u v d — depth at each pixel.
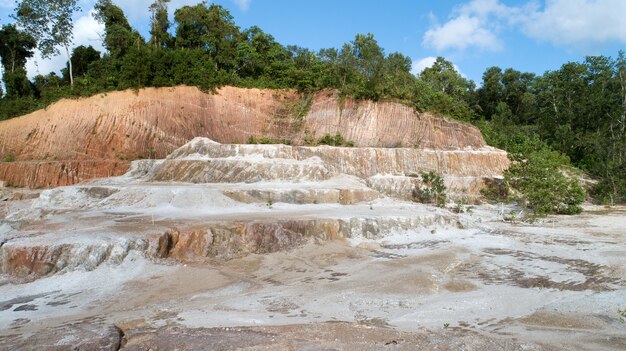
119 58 55.81
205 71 51.50
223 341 10.77
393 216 25.81
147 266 18.19
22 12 54.97
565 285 16.25
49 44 56.94
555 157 48.41
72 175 41.44
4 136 46.75
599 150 56.34
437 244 23.47
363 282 16.89
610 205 43.72
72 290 16.03
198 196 28.69
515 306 14.18
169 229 20.53
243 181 35.41
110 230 20.59
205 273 17.91
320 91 53.38
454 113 54.53
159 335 11.32
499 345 10.76
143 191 29.91
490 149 51.72
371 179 40.47
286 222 22.58
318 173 36.94
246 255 20.53
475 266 19.06
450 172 45.25
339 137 47.91
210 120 49.16
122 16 62.06
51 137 45.81
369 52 57.72
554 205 36.75
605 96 66.56
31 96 55.34
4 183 41.22
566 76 71.19
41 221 23.64
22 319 13.33
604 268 18.23
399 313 13.59
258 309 13.91
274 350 10.24
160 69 49.38
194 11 58.59
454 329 12.20
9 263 17.56
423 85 58.19
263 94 53.06
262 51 60.78
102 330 11.56
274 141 49.44
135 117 46.50
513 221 31.64
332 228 23.59
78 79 53.84
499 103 83.69
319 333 11.51
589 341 11.23
